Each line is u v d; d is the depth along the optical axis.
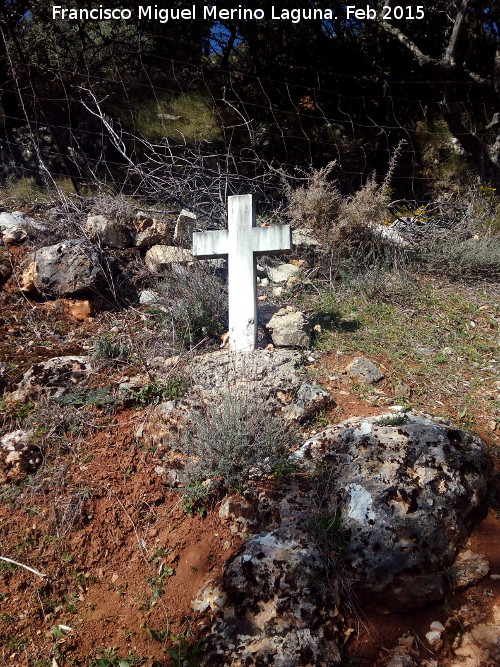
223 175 3.27
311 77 5.15
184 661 1.23
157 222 2.64
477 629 1.25
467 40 5.15
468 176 4.53
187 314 2.17
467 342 2.29
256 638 1.22
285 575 1.28
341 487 1.44
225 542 1.43
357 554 1.32
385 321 2.40
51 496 1.53
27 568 1.38
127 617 1.33
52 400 1.76
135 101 4.81
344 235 2.85
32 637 1.29
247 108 4.92
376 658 1.21
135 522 1.50
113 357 1.97
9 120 4.20
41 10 4.46
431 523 1.36
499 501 1.51
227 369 1.82
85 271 2.29
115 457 1.62
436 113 5.11
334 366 2.03
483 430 1.76
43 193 3.45
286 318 2.14
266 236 2.04
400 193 4.57
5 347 2.01
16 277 2.34
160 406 1.70
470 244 2.95
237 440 1.53
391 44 5.14
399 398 1.88
